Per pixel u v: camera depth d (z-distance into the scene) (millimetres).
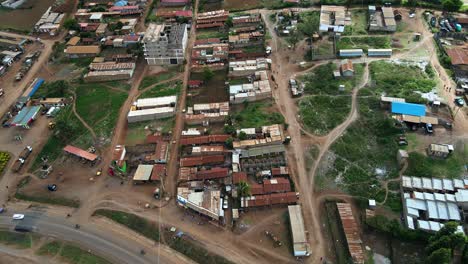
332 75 142125
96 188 108312
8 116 134875
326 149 114562
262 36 168625
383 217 93938
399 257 87688
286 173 107125
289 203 100375
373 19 170500
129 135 125875
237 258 89062
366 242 91562
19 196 107188
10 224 99500
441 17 170875
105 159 117375
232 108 133750
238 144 117000
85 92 146250
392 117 118312
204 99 138000
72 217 100438
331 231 93625
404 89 130750
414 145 110812
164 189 107000
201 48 163375
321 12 178750
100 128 129125
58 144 123938
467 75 134750
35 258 90250
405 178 101125
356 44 157750
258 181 107500
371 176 105312
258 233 94438
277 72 147875
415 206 94250
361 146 114062
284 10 189125
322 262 87562
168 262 88750
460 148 108688
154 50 152625
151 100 136750
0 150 122062
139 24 189875
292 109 130500
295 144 117375
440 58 144625
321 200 100938
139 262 88688
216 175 107812
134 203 103375
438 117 118375
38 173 114188
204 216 98812
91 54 166750
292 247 90750
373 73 140375
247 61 152750
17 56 167250
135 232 95875
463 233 82062
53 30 184125
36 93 146500
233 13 192125
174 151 118688
